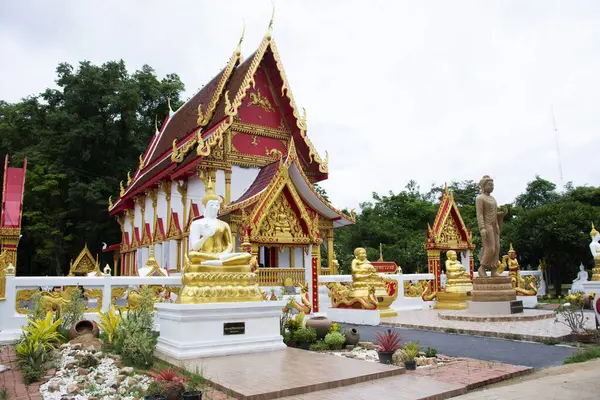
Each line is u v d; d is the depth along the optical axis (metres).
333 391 7.35
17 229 17.67
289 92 26.98
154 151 37.25
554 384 7.87
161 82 51.28
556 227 29.41
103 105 44.09
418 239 42.69
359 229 47.66
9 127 44.94
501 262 26.09
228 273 10.76
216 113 27.55
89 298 13.80
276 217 19.00
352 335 11.78
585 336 12.07
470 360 10.02
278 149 27.14
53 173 41.50
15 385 7.81
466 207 49.12
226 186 24.45
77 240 43.78
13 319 12.45
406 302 21.08
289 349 10.68
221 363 9.04
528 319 15.95
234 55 28.72
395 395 7.10
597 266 21.89
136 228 34.44
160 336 10.89
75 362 8.78
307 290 19.06
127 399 6.98
